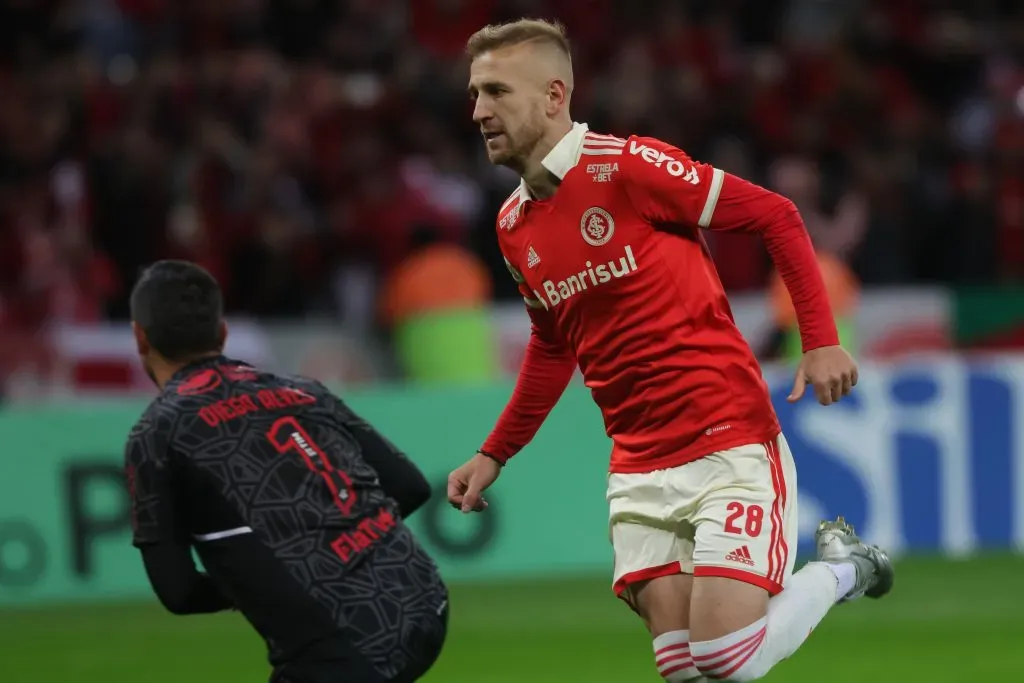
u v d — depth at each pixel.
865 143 45.97
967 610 26.75
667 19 48.56
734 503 13.55
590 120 42.88
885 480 32.44
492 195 39.56
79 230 36.81
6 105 40.81
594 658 23.27
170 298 12.86
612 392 14.09
